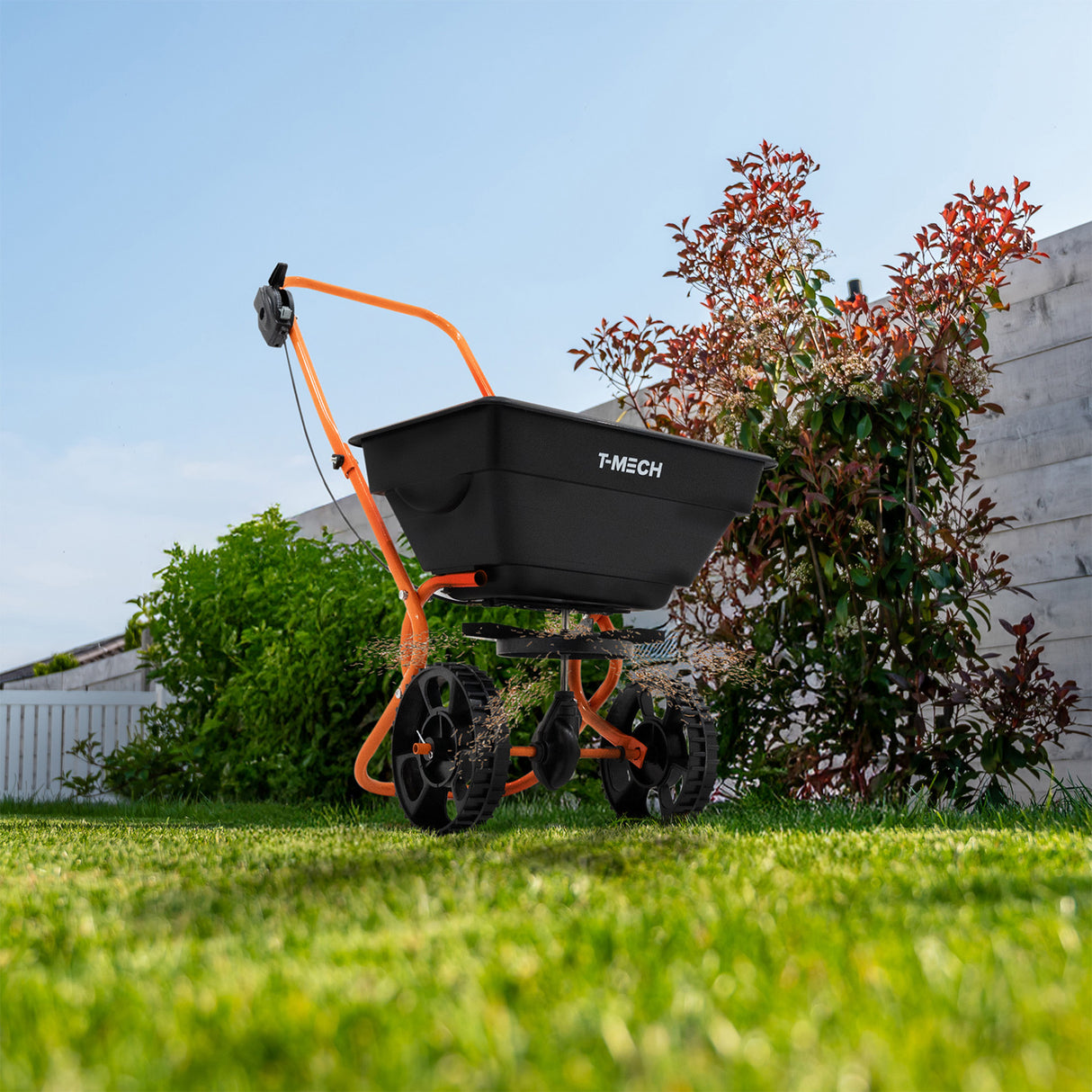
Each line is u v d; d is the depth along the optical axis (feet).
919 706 13.05
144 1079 2.73
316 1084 2.72
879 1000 3.32
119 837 9.83
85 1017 3.32
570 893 5.39
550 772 9.67
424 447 8.93
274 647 17.10
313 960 4.03
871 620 12.56
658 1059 2.79
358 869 6.57
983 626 13.46
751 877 5.95
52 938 4.69
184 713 20.07
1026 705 11.65
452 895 5.42
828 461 12.19
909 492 12.45
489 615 15.28
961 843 7.49
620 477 9.02
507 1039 2.95
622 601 9.57
